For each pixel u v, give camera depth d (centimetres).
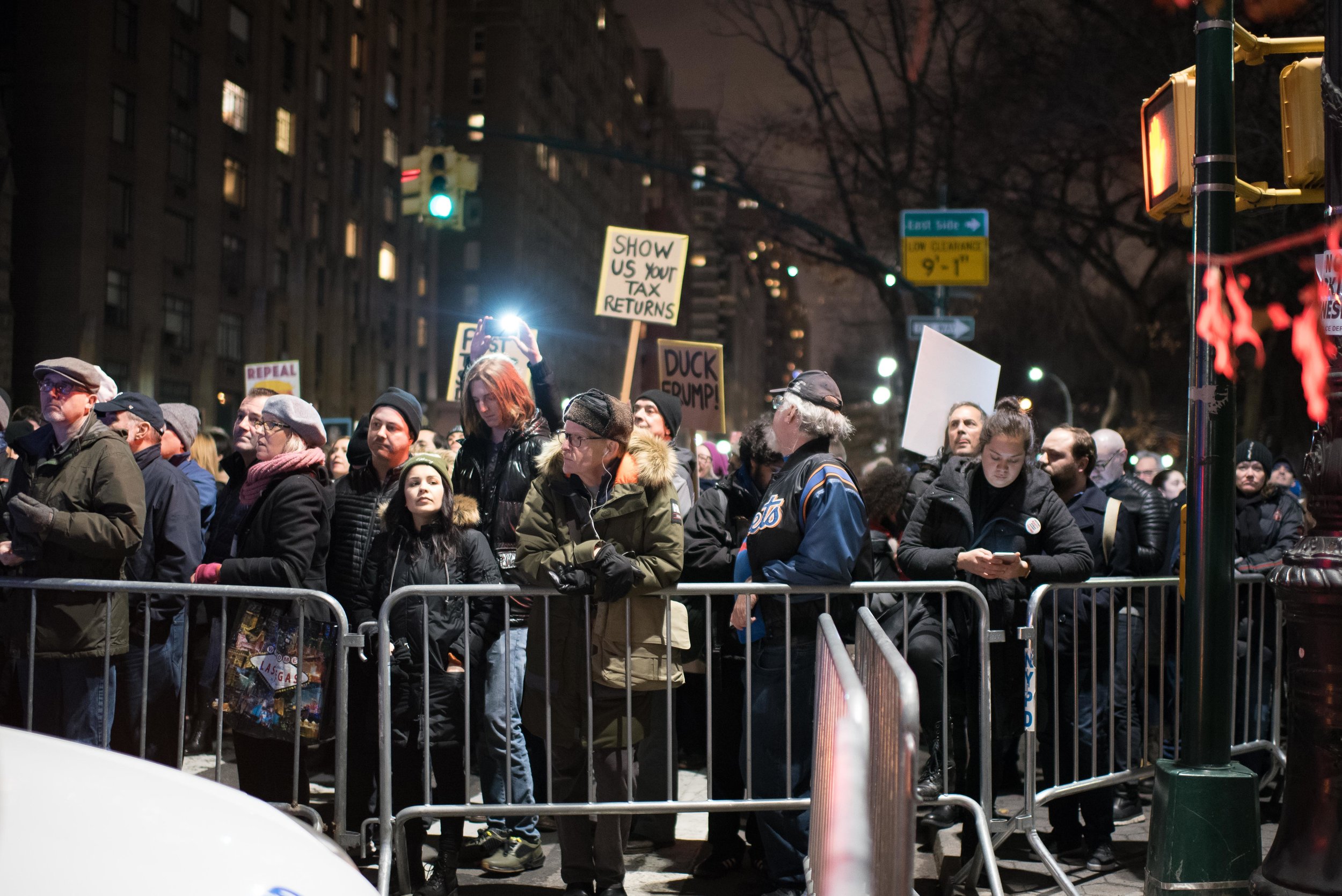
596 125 9575
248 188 4075
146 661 463
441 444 1020
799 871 451
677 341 914
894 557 668
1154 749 611
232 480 576
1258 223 1948
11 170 3089
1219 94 454
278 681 459
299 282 4447
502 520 515
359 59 5016
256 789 482
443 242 6975
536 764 515
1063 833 546
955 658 498
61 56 3180
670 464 450
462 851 538
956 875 482
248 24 4059
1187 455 461
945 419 754
